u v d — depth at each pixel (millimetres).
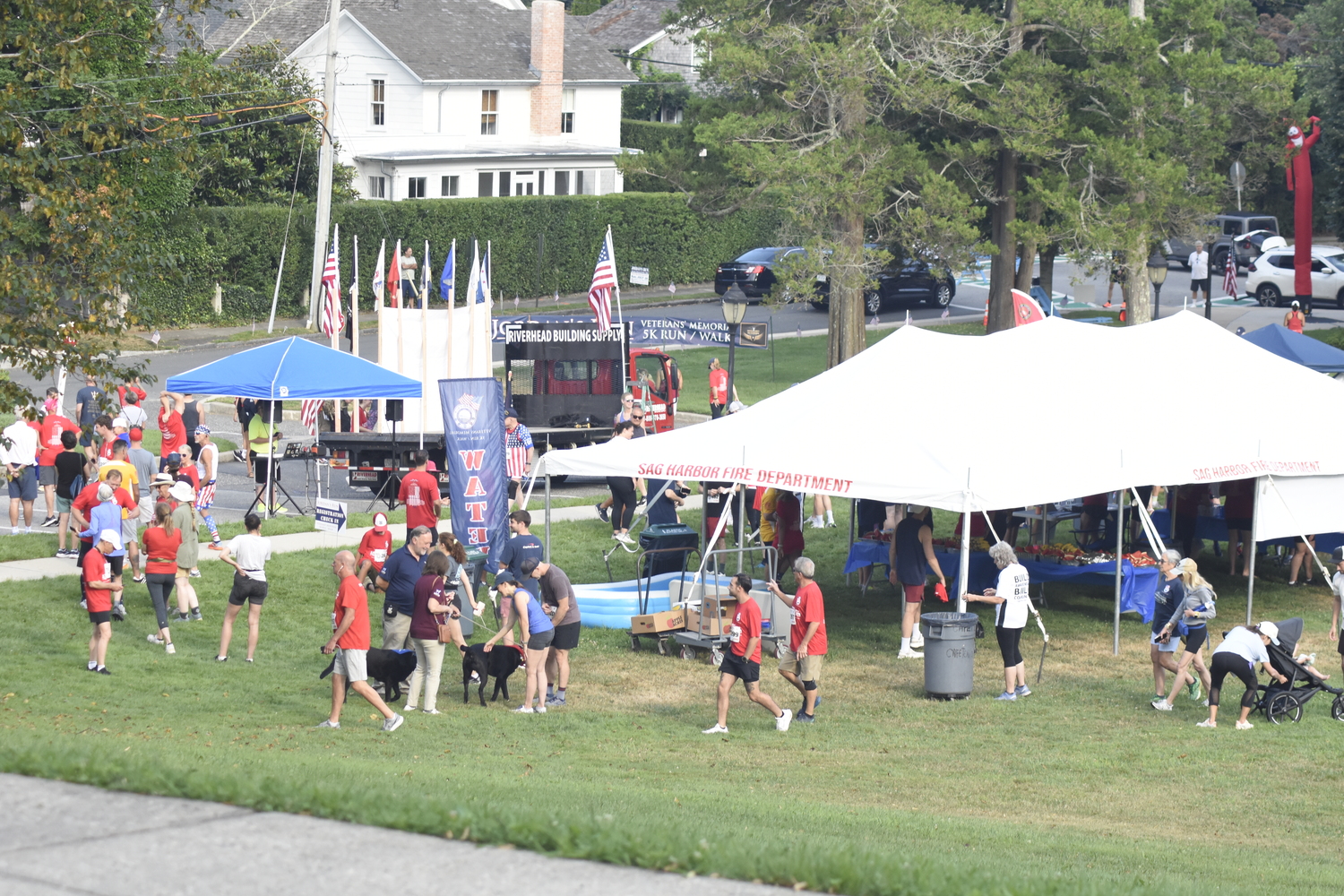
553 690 27828
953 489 29266
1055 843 17953
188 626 31281
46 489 39875
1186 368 36875
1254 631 26562
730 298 44844
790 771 22828
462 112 101188
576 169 105125
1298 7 126312
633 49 138250
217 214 82000
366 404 51344
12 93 27641
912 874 12680
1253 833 20156
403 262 59312
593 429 51562
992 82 64500
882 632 33562
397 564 26969
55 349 26859
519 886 11898
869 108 63375
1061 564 34750
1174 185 60656
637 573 35531
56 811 13688
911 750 24531
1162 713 27234
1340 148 92312
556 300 94938
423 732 24734
